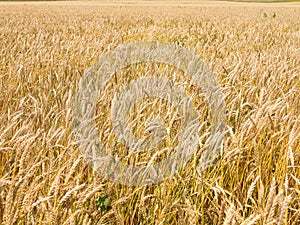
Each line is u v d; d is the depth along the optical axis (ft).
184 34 41.42
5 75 20.01
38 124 11.98
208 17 76.84
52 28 49.01
